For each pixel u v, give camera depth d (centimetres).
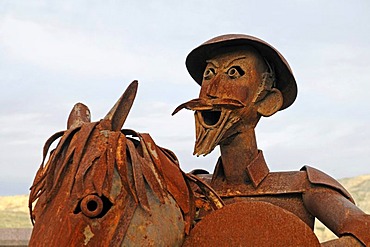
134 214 258
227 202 401
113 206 255
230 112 367
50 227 249
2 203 2473
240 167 399
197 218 311
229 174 403
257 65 386
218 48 390
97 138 265
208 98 367
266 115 391
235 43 386
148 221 261
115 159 261
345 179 2767
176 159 307
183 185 288
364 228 331
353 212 350
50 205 257
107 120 271
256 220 287
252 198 399
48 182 262
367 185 2628
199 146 359
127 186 258
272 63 397
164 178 279
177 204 281
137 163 265
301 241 286
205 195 309
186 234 284
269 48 386
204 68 421
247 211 288
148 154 280
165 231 267
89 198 250
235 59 380
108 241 249
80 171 255
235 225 287
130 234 255
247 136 391
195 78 430
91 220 249
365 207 2344
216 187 408
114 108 273
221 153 402
